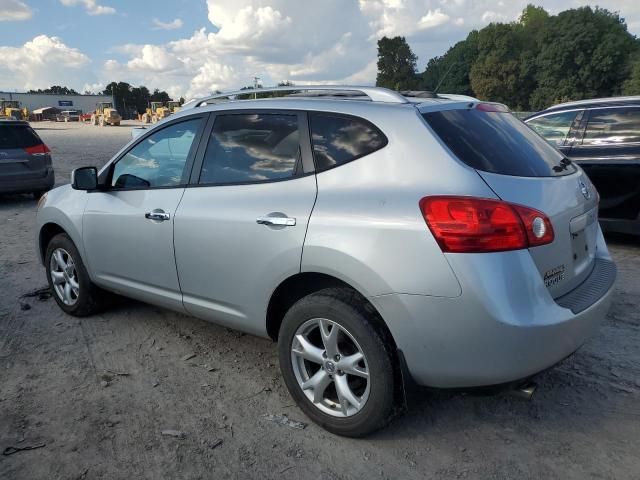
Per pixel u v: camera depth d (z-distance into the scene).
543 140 3.40
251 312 3.22
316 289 3.06
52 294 4.82
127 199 3.95
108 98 124.56
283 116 3.22
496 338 2.43
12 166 10.58
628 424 3.01
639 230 6.23
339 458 2.77
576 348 2.71
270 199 3.07
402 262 2.53
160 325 4.47
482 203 2.46
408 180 2.66
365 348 2.69
